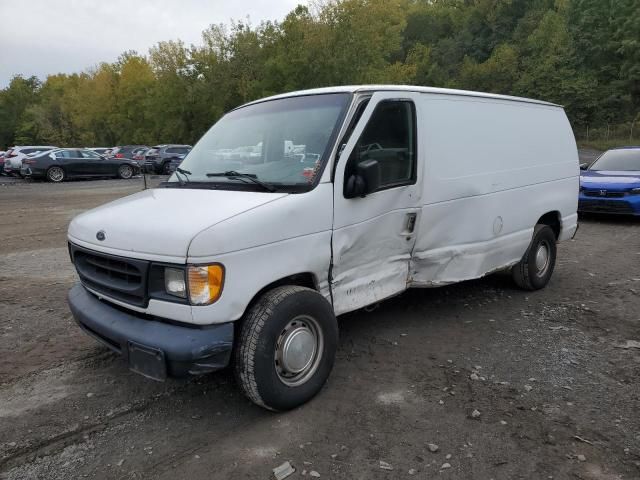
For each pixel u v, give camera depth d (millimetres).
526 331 5027
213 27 43688
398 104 4211
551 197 6172
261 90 40344
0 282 6801
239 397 3807
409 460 3062
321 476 2926
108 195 17812
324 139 3781
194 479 2912
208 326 3143
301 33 37469
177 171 4332
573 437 3271
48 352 4586
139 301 3270
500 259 5547
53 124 74500
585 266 7539
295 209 3439
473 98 5012
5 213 13422
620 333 4973
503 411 3576
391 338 4840
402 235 4309
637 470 2967
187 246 3021
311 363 3656
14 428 3410
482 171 5023
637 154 12008
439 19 94812
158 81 47812
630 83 53125
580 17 59906
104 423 3475
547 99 55812
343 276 3881
